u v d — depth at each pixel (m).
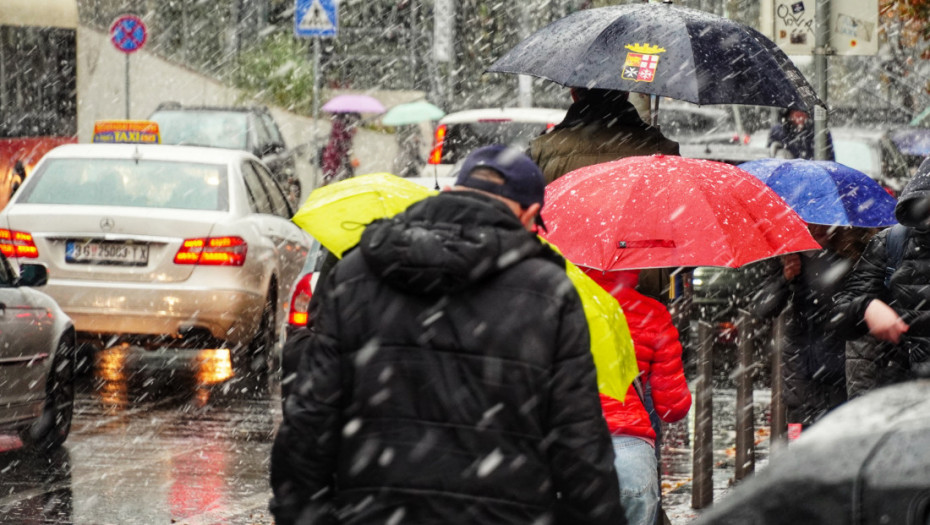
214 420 27.19
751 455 21.69
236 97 77.56
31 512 19.50
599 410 9.23
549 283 9.25
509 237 9.22
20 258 30.45
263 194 34.81
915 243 13.81
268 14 84.06
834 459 6.47
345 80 88.38
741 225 13.75
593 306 11.44
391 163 86.75
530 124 41.91
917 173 13.48
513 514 9.04
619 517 9.20
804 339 18.83
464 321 9.16
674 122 55.38
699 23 18.14
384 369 9.25
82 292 30.34
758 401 30.16
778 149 42.22
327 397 9.41
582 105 17.59
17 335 22.42
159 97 72.31
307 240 36.88
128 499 20.42
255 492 21.06
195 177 32.06
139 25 55.09
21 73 61.97
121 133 40.88
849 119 65.06
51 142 62.94
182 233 30.58
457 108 84.25
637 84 17.19
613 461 9.23
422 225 9.30
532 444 9.13
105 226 30.39
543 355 9.13
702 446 20.28
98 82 68.69
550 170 17.39
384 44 89.38
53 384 23.70
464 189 9.61
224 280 30.73
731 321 33.38
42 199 31.31
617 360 11.48
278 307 33.72
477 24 88.75
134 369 33.28
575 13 19.28
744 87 17.58
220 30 80.31
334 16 56.06
